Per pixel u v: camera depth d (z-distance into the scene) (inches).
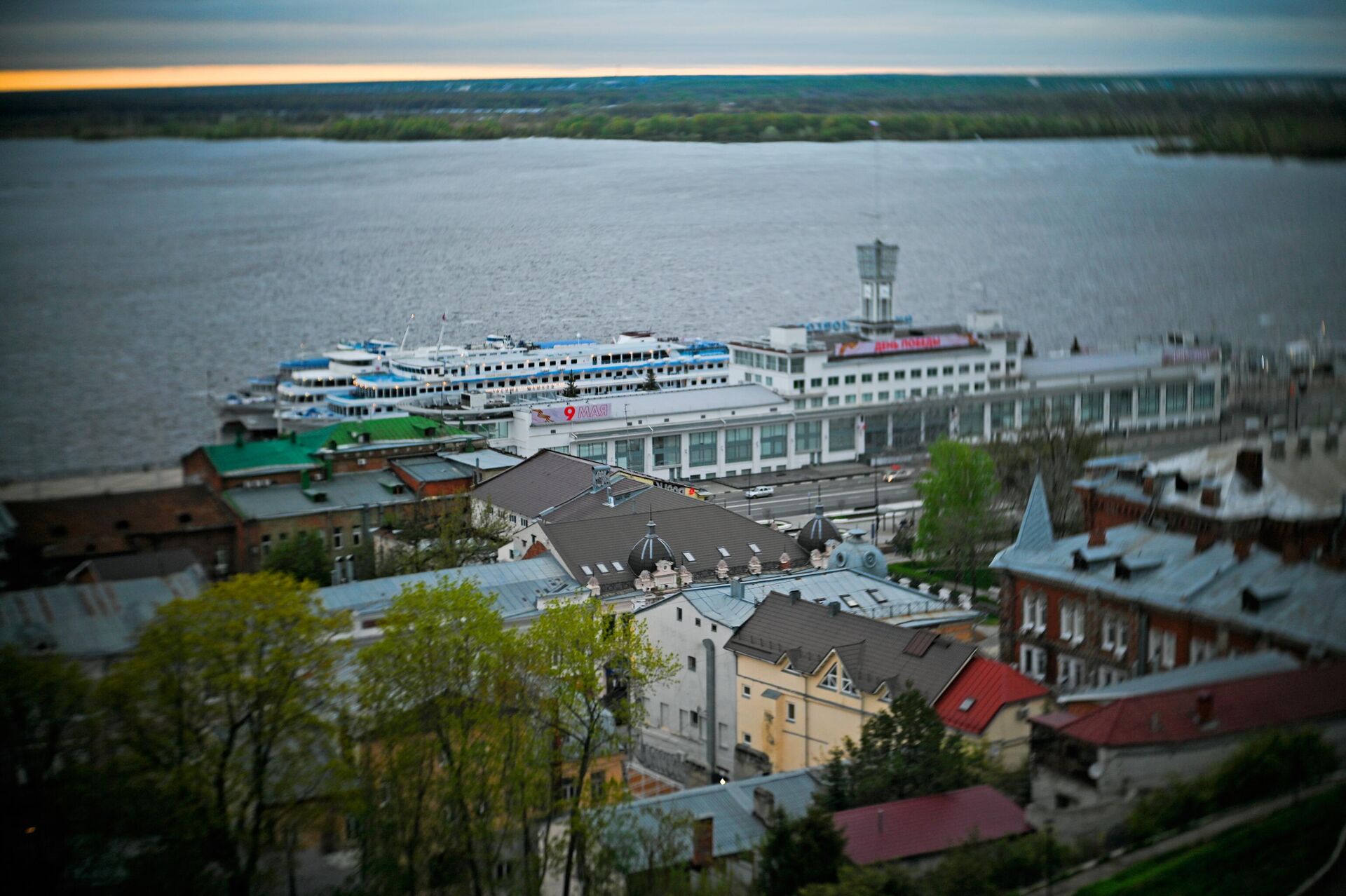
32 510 7672.2
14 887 4896.7
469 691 5354.3
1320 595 5561.0
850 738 5895.7
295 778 5044.3
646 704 7007.9
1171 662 5851.4
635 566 7465.6
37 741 5064.0
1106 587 6131.9
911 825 4771.2
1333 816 4798.2
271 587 5177.2
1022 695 5506.9
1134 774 4923.7
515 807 5044.3
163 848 4928.6
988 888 4495.6
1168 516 6392.7
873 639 6023.6
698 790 5147.6
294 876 5083.7
